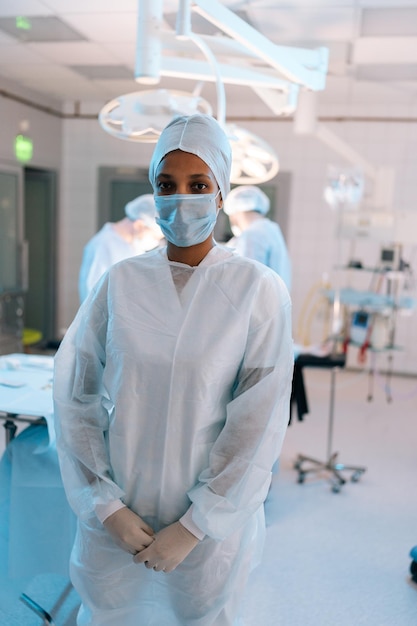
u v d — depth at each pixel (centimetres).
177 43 200
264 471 121
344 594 213
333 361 295
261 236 320
